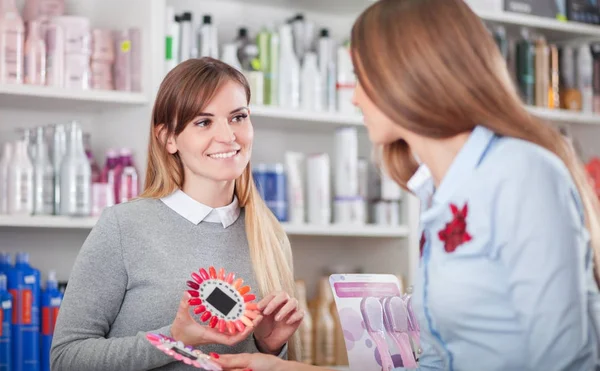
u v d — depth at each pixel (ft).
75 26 9.78
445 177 4.38
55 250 10.57
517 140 4.29
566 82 12.80
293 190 11.09
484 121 4.28
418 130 4.38
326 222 11.25
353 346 5.61
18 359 9.29
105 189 9.79
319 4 11.98
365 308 5.70
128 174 9.82
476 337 4.25
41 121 10.49
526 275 4.06
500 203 4.18
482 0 11.91
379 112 4.59
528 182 4.13
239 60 10.91
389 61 4.32
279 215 10.80
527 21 12.30
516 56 12.29
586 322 4.08
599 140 13.38
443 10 4.33
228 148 6.48
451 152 4.51
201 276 5.65
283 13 12.14
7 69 9.34
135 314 6.32
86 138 10.30
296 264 12.07
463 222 4.29
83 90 9.58
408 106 4.31
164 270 6.39
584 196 4.40
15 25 9.43
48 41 9.69
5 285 9.28
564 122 13.32
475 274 4.23
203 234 6.62
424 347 4.91
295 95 11.06
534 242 4.06
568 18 12.82
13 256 10.32
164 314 6.29
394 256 11.87
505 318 4.18
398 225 11.76
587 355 4.08
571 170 4.40
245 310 5.58
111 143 10.48
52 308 9.62
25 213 9.37
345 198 11.30
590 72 12.85
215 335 5.54
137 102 9.84
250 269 6.73
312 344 11.10
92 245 6.39
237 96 6.57
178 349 5.18
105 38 10.05
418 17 4.32
